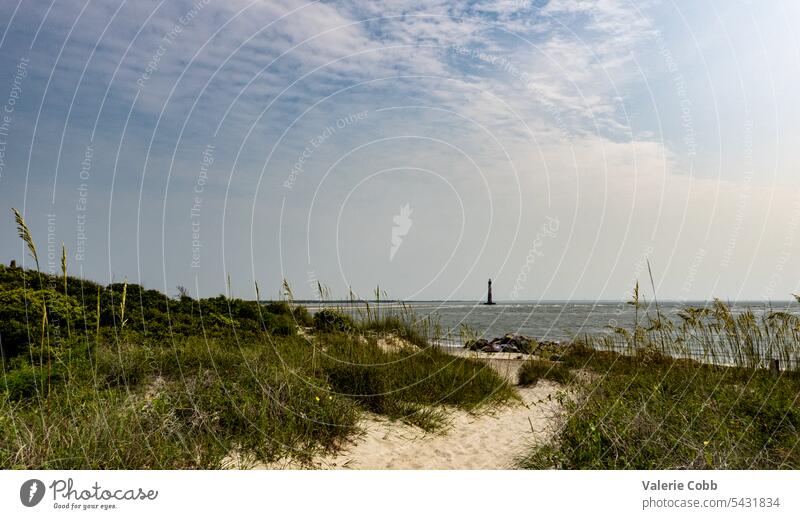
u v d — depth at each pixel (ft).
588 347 34.42
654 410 16.14
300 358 23.30
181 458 13.67
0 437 13.09
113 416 14.37
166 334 27.32
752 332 23.17
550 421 18.90
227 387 18.08
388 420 19.66
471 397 23.71
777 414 15.44
